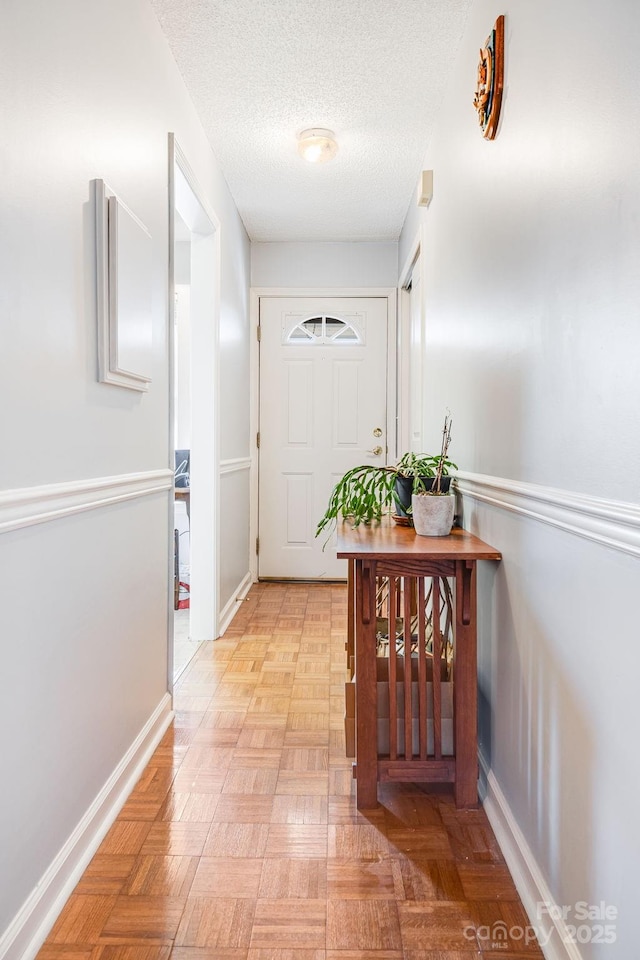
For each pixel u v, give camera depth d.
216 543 2.85
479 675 1.70
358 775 1.51
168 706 1.98
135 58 1.67
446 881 1.25
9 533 1.00
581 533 0.95
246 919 1.14
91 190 1.36
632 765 0.80
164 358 1.97
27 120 1.06
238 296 3.47
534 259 1.20
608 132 0.87
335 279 4.01
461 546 1.55
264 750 1.80
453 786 1.62
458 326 1.99
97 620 1.40
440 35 1.92
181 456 3.85
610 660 0.87
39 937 1.08
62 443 1.21
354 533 1.80
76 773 1.27
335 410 4.06
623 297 0.83
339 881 1.25
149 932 1.11
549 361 1.11
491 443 1.55
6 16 0.99
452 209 2.09
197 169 2.41
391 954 1.07
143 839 1.38
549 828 1.10
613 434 0.86
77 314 1.28
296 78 2.16
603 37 0.88
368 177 2.98
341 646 2.77
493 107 1.46
